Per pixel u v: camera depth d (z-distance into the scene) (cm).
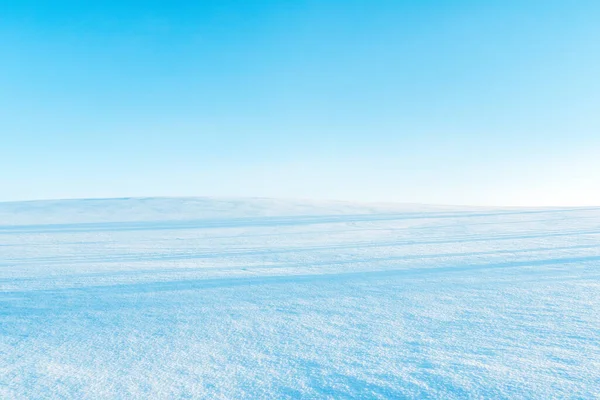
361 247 763
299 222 1492
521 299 294
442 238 898
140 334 215
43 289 348
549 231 956
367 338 205
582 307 265
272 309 272
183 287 358
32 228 1352
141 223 1533
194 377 157
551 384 144
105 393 144
